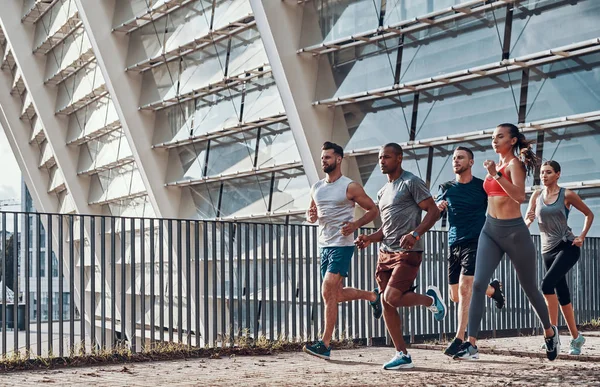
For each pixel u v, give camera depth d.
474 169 20.59
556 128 19.08
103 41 31.17
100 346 9.66
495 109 19.97
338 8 22.73
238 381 7.11
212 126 28.69
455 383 6.43
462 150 8.62
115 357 9.30
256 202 27.69
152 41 30.47
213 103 29.03
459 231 8.61
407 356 7.90
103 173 39.44
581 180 18.48
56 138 40.88
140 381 7.31
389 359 9.23
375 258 12.11
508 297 13.58
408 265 7.81
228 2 27.28
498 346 10.09
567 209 9.02
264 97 26.70
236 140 28.34
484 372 7.27
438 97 21.31
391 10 21.50
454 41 20.62
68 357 9.02
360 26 22.11
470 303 8.10
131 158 35.16
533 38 18.98
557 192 8.98
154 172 31.59
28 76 40.53
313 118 23.42
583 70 18.27
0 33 44.81
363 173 23.14
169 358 9.62
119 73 31.41
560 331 13.44
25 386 7.03
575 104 18.31
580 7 18.09
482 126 20.19
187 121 30.09
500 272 13.54
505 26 19.55
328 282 8.71
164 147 31.30
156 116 31.86
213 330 10.50
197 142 30.23
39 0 38.00
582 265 14.83
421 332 12.77
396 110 22.25
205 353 9.98
